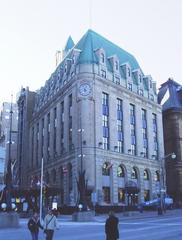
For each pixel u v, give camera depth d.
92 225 33.31
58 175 71.88
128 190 66.81
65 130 70.44
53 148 77.69
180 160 85.06
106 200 63.22
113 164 65.94
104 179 63.72
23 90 107.81
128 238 20.88
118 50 81.81
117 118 70.62
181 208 76.81
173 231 25.94
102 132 65.50
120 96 72.38
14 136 117.75
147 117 79.56
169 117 88.50
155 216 49.41
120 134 70.56
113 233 13.13
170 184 84.38
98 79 67.00
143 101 79.19
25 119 101.25
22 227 29.70
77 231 26.28
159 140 81.81
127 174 69.31
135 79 79.62
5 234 23.48
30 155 95.00
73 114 66.69
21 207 56.28
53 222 14.95
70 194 63.41
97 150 62.94
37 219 15.58
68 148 68.25
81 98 64.69
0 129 126.50
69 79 71.06
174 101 89.81
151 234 23.61
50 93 83.62
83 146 61.94
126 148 70.81
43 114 87.69
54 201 61.09
